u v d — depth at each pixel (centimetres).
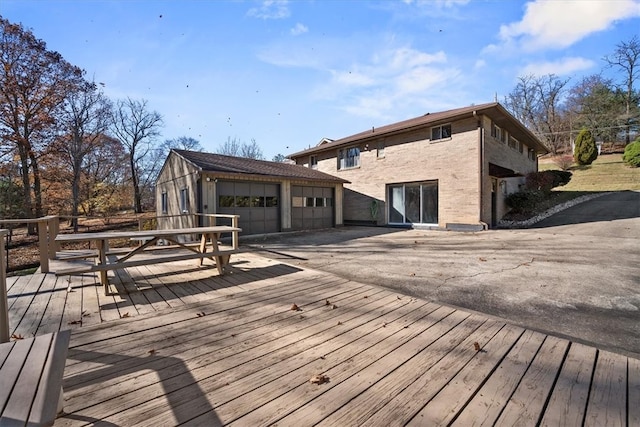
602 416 180
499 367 233
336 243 972
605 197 1781
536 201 1527
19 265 1186
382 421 175
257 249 848
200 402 191
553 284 473
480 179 1187
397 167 1471
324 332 296
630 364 238
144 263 423
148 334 290
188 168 1176
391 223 1516
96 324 312
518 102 3766
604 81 3250
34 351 179
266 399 195
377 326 311
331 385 210
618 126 3097
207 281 479
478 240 953
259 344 271
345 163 1762
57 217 564
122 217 2511
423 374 223
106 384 209
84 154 2081
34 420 121
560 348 263
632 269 557
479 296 421
